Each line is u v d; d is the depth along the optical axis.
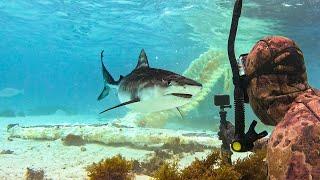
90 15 33.41
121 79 6.40
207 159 3.72
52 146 11.68
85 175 7.22
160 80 5.48
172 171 3.61
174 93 5.46
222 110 3.52
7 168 8.09
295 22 28.59
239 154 9.28
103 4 29.27
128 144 11.84
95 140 12.19
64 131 13.05
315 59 44.78
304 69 2.15
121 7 29.67
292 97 2.06
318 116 1.78
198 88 5.45
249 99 2.28
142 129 13.41
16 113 33.31
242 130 2.34
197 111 21.50
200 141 11.78
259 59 2.15
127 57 62.94
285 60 2.10
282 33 32.72
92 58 66.38
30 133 13.38
